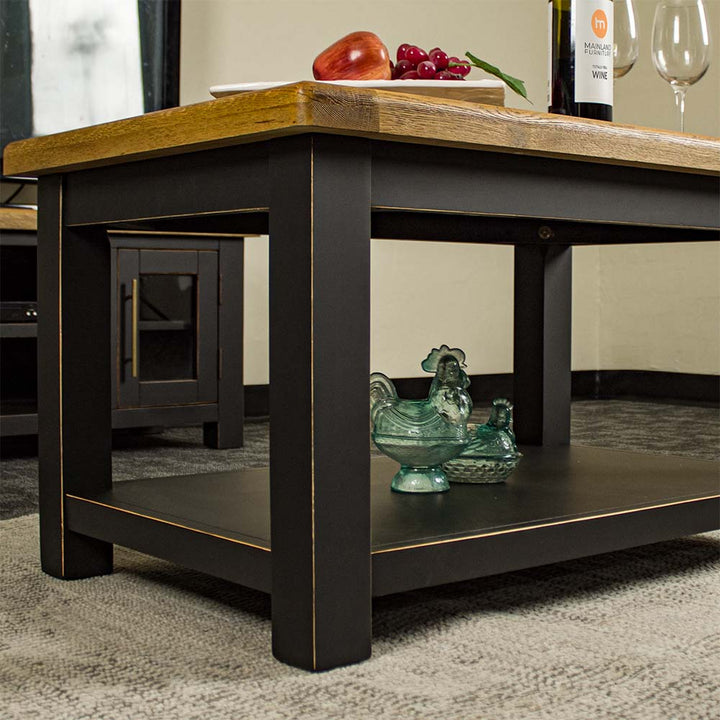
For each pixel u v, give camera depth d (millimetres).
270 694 931
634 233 1694
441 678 971
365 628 1025
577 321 4605
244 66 3590
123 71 3035
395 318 4016
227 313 2836
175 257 2760
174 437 3123
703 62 1526
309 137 958
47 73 2914
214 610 1208
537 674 980
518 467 1575
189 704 907
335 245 979
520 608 1212
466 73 1314
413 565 1068
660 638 1094
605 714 878
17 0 2857
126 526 1251
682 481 1452
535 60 4402
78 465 1356
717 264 4266
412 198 1032
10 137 2867
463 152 1067
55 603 1238
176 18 3137
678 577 1367
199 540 1139
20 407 2650
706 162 1258
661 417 3609
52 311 1343
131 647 1069
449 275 4160
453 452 1346
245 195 1042
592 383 4656
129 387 2695
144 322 2709
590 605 1225
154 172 1160
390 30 3953
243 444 2912
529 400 1829
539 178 1134
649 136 1189
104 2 2998
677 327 4418
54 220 1328
